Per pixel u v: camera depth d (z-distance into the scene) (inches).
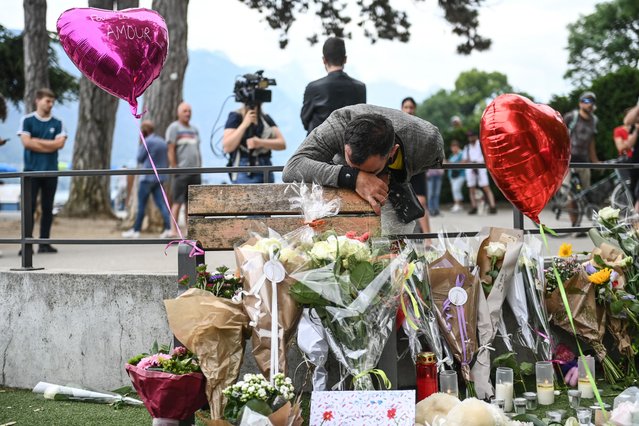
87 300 184.9
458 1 674.8
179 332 125.7
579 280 168.7
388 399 120.5
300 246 133.1
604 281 166.2
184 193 398.6
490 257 159.0
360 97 230.1
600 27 1771.7
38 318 189.3
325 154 156.3
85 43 153.6
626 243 176.2
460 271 152.3
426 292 150.7
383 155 146.6
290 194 152.1
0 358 193.3
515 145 139.3
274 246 128.6
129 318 181.6
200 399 127.5
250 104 268.8
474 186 691.4
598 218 180.2
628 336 173.2
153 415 128.3
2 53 1230.3
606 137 690.8
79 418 161.9
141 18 157.8
